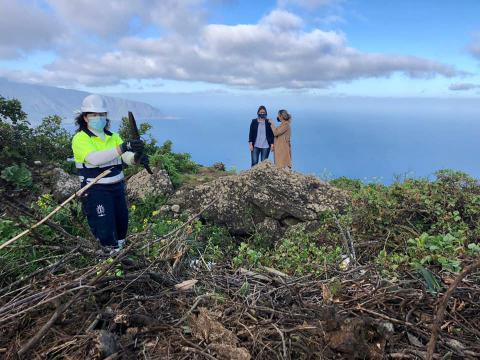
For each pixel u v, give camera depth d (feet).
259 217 24.71
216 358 9.33
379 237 19.29
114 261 11.69
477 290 11.53
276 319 11.00
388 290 11.98
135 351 9.70
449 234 15.74
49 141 37.24
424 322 10.77
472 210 19.35
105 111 16.07
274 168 26.40
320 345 9.39
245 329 10.27
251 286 13.37
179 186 35.42
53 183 31.60
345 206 24.30
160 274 13.19
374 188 24.32
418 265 12.43
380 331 9.52
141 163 16.08
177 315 11.21
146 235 15.99
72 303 10.41
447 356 9.35
